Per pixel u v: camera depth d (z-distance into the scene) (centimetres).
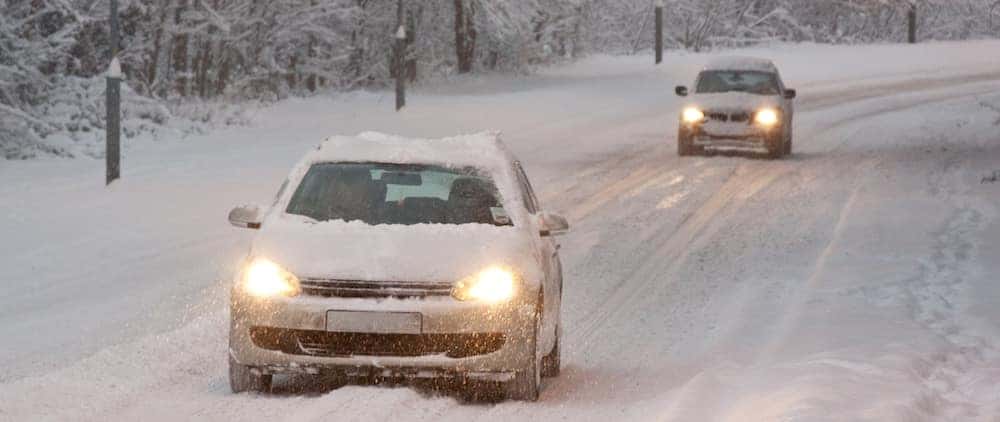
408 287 2000
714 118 6744
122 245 3853
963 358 2430
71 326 2739
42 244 3856
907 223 4403
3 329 2731
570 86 11175
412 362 1984
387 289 1995
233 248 3828
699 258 3856
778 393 1983
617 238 4238
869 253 3794
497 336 2012
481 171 2312
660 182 5750
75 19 7781
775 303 3103
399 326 1975
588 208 4959
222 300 3041
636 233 4350
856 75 12581
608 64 13388
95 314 2867
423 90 10962
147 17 8819
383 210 2205
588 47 14462
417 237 2091
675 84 11331
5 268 3491
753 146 6750
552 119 8700
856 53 14662
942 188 5431
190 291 3158
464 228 2138
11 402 1961
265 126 7956
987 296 3100
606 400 2105
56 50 7344
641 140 7631
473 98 10038
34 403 1958
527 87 11175
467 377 2038
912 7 16825
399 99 8950
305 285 2002
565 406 2041
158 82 8900
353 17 10581
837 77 12406
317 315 1977
